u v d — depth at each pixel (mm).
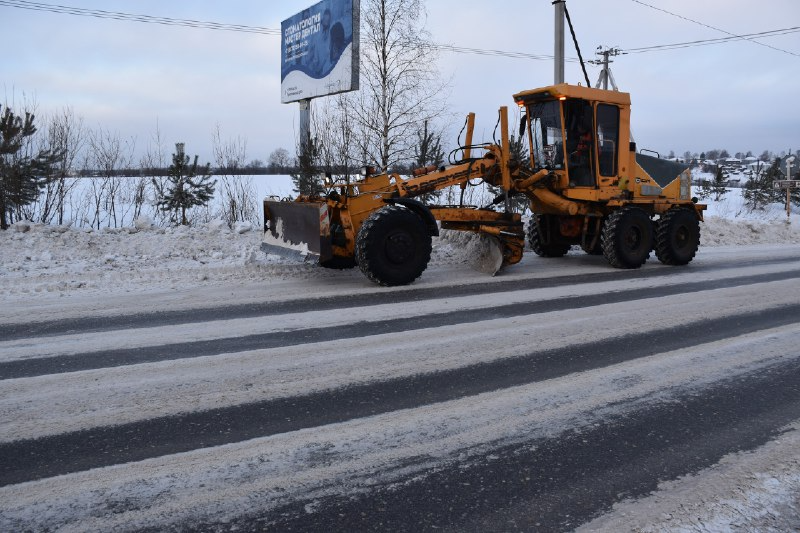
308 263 9570
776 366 4754
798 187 31719
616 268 9992
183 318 6227
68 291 7531
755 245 14656
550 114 9922
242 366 4695
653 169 10844
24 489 2883
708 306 6949
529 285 8297
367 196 8438
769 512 2719
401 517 2674
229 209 14000
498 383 4352
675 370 4656
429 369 4648
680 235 10531
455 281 8555
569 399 4051
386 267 7977
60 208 11898
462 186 9359
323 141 13922
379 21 14203
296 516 2674
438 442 3398
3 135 10648
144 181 13453
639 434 3520
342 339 5465
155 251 10164
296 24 14961
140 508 2725
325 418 3723
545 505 2773
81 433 3500
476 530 2582
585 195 9875
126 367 4668
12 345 5234
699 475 3051
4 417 3719
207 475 3018
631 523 2631
